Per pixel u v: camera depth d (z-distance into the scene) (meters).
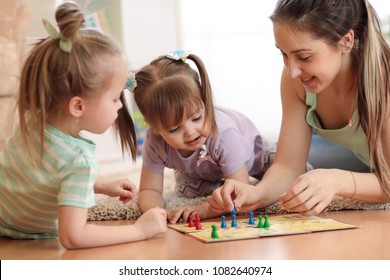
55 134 1.23
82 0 1.43
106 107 1.25
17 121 1.35
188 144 1.54
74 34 1.20
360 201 1.59
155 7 3.56
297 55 1.41
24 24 1.95
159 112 1.51
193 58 1.58
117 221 1.59
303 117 1.70
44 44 1.22
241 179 1.65
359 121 1.61
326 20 1.38
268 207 1.59
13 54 1.89
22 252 1.24
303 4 1.38
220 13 3.93
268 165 1.95
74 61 1.20
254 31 3.92
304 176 1.42
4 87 1.84
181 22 3.65
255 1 3.91
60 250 1.23
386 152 1.55
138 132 3.06
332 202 1.59
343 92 1.60
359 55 1.51
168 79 1.51
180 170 1.75
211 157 1.66
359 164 2.06
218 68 3.93
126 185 1.54
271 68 3.92
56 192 1.25
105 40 1.25
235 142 1.64
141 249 1.19
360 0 1.47
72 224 1.18
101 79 1.22
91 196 1.22
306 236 1.25
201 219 1.53
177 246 1.20
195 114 1.51
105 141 2.97
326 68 1.42
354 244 1.16
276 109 3.90
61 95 1.21
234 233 1.28
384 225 1.35
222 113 1.76
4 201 1.33
